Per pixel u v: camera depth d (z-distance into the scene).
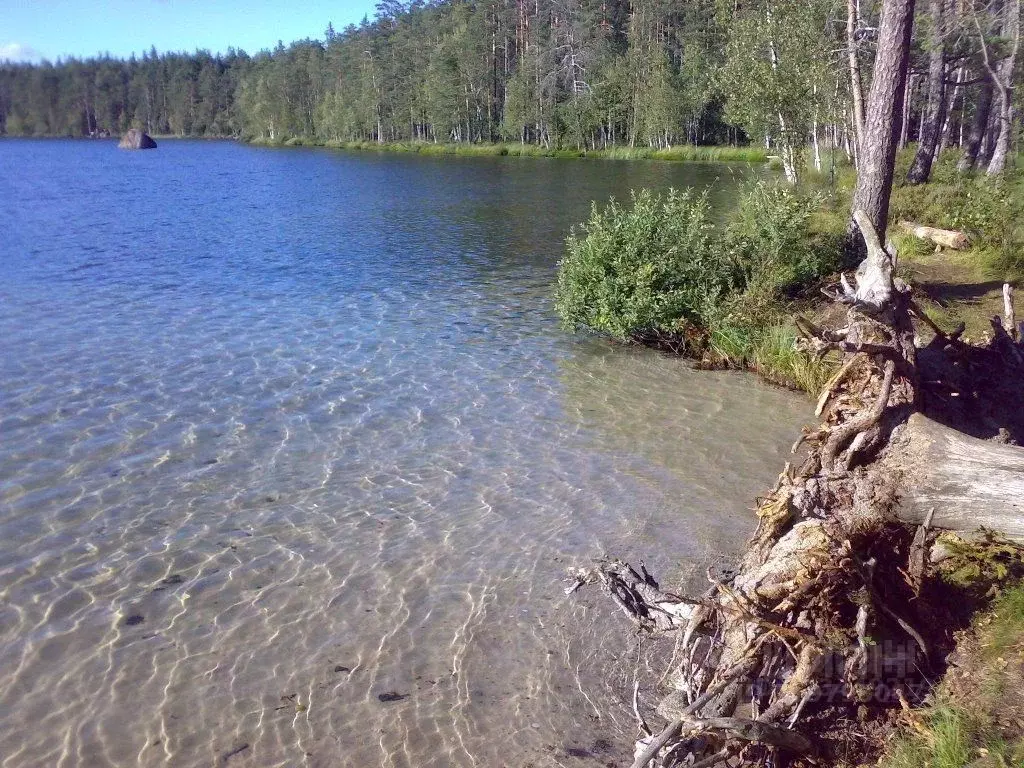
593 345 12.81
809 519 5.12
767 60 26.55
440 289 16.88
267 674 5.45
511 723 5.03
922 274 14.31
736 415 9.89
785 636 4.54
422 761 4.75
